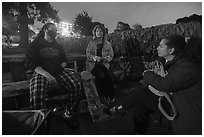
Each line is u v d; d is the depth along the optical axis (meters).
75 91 2.29
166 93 1.61
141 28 3.68
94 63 2.92
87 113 2.55
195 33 3.10
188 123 1.45
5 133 1.75
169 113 1.63
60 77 2.33
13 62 2.97
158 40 3.49
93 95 2.40
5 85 2.46
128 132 2.06
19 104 2.48
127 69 3.56
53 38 2.37
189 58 1.52
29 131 1.76
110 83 2.85
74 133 2.06
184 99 1.46
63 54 2.46
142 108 1.87
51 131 2.08
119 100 2.21
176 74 1.44
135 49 3.68
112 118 2.37
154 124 2.19
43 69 2.20
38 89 2.13
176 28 3.29
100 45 2.92
